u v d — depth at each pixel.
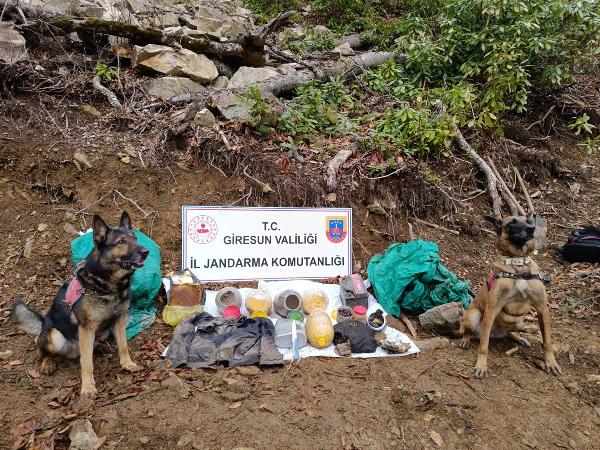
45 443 1.66
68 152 3.03
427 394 1.99
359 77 4.32
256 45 4.11
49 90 3.41
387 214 3.20
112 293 1.94
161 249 2.78
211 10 5.15
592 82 5.08
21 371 2.03
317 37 5.16
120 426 1.72
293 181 3.06
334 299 2.68
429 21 5.03
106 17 4.14
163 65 3.73
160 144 3.18
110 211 2.86
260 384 2.00
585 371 2.27
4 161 2.91
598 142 4.40
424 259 2.65
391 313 2.62
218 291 2.55
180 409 1.82
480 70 4.08
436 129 3.41
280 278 2.80
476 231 3.37
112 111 3.42
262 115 3.26
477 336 2.44
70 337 2.01
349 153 3.30
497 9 3.90
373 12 5.88
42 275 2.54
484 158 3.88
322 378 2.07
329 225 2.90
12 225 2.73
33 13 3.72
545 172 4.10
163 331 2.35
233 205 2.95
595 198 4.04
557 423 1.93
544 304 2.21
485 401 2.01
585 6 4.05
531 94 4.54
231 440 1.69
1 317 2.31
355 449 1.71
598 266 3.20
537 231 2.44
